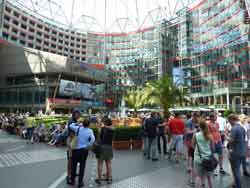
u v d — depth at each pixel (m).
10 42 64.62
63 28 84.69
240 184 5.20
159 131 10.42
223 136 9.72
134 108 35.31
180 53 61.19
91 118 13.59
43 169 7.81
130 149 12.26
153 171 7.48
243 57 41.22
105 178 6.69
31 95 50.53
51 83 48.66
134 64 74.81
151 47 70.56
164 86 20.20
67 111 47.81
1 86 55.66
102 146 6.33
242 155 5.23
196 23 57.84
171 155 10.17
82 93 51.00
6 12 65.19
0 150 11.85
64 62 47.38
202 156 5.04
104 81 62.06
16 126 20.38
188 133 7.25
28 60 51.62
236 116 5.61
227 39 45.97
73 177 6.12
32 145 13.82
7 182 6.30
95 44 86.12
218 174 7.16
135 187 5.91
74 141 5.98
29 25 73.06
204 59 53.66
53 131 15.16
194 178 6.02
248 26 40.16
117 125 13.70
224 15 47.31
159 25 69.38
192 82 56.59
